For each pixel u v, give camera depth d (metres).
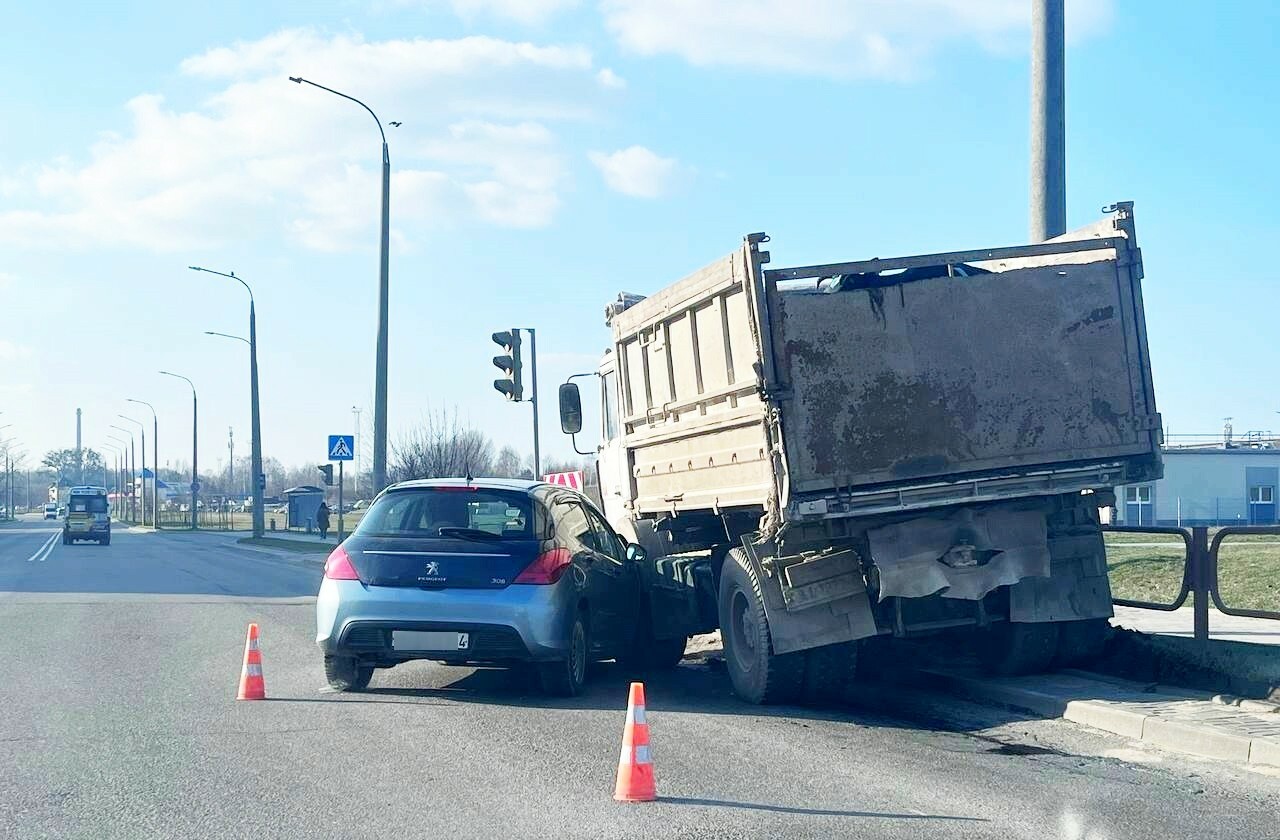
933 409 9.04
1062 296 9.30
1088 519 9.93
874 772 7.27
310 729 8.55
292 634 14.87
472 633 9.55
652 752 7.84
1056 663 10.28
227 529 85.38
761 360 8.80
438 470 40.06
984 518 9.40
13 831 5.98
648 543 12.67
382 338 25.73
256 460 50.06
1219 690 9.30
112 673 11.30
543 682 9.96
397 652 9.63
